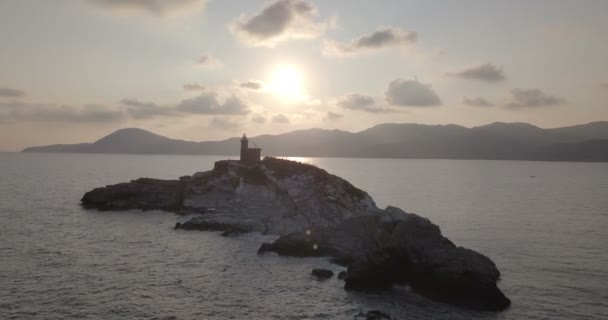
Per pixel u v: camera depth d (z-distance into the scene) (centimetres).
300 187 6769
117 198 8650
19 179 16412
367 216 5328
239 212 6862
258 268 4491
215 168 8369
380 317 3203
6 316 3127
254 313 3319
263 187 7350
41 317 3123
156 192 8762
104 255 4900
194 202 7906
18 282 3862
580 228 7119
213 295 3684
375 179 19200
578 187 16200
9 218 7319
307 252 4972
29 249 5094
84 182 15300
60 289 3716
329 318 3256
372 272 3894
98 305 3381
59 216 7606
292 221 6209
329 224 6147
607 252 5372
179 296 3641
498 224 7481
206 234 6109
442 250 4056
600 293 3831
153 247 5325
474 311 3406
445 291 3634
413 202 10744
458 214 8694
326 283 4041
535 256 5156
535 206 10112
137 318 3152
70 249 5144
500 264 4784
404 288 3894
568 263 4834
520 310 3434
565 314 3369
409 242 4156
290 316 3275
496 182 18462
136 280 4028
